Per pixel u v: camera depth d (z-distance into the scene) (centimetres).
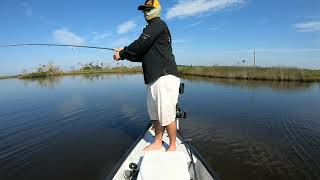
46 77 4116
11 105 1318
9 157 696
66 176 599
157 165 270
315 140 794
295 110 1142
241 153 704
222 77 2925
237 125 927
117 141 778
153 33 328
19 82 3003
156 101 350
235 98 1431
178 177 260
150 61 341
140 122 970
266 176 602
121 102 1325
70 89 1931
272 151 721
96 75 4000
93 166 635
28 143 785
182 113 367
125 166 339
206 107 1204
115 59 371
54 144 770
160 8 346
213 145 759
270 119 1001
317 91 1716
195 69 3409
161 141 382
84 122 980
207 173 330
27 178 594
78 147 746
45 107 1244
